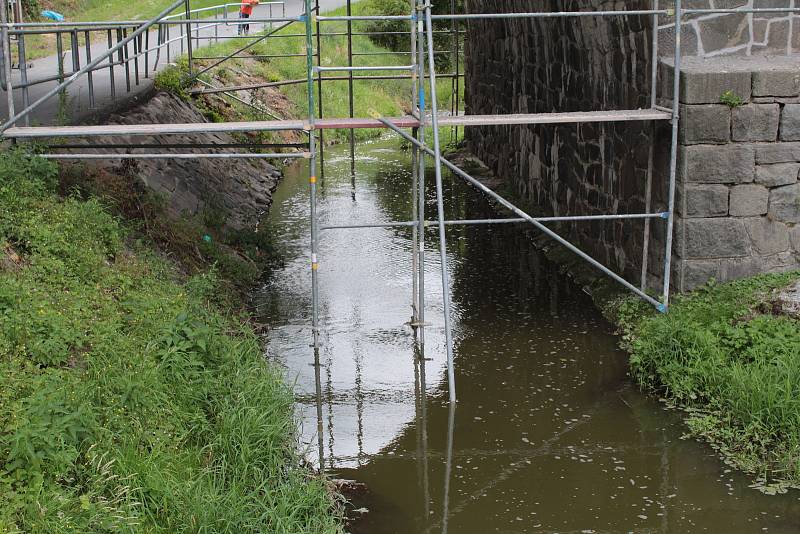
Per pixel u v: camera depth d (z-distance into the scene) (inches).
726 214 351.9
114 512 206.5
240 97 794.2
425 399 319.9
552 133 514.3
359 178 705.0
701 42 370.6
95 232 322.0
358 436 294.4
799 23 374.0
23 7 967.6
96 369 246.5
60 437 212.2
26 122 365.1
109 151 426.9
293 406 301.9
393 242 512.4
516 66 595.2
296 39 1005.8
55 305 268.1
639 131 379.2
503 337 370.9
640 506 252.1
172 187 466.3
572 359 348.5
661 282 368.2
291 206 602.9
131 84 569.3
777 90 342.6
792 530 238.5
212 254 417.7
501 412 309.1
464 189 649.6
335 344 366.0
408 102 1096.8
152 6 1087.0
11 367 232.4
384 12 1237.7
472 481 267.1
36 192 316.2
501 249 498.3
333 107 937.5
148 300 299.9
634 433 293.0
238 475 243.4
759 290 344.8
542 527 242.2
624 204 400.5
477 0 708.7
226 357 294.2
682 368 317.1
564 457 279.4
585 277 434.9
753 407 284.2
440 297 419.5
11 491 197.5
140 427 236.8
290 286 433.7
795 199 352.2
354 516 247.8
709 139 344.8
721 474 267.6
